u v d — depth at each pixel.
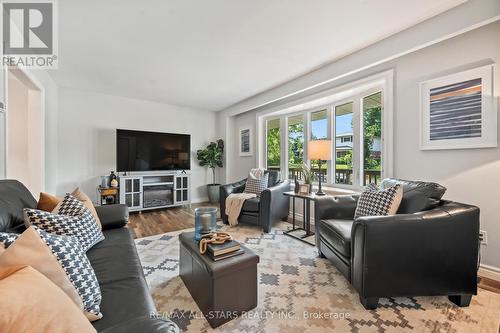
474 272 1.58
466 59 2.05
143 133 4.41
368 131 3.12
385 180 2.27
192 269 1.68
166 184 4.60
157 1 1.78
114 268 1.31
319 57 2.78
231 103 4.94
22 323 0.53
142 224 3.58
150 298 1.07
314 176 3.89
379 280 1.52
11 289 0.57
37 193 2.87
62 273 0.84
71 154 4.00
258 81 3.60
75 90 4.03
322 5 1.84
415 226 1.53
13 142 2.80
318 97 3.43
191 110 5.31
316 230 2.41
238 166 5.41
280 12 1.92
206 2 1.79
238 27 2.14
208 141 5.59
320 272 2.06
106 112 4.30
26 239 0.82
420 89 2.34
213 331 1.36
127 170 4.23
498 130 1.90
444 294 1.56
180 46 2.49
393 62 2.58
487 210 1.97
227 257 1.51
